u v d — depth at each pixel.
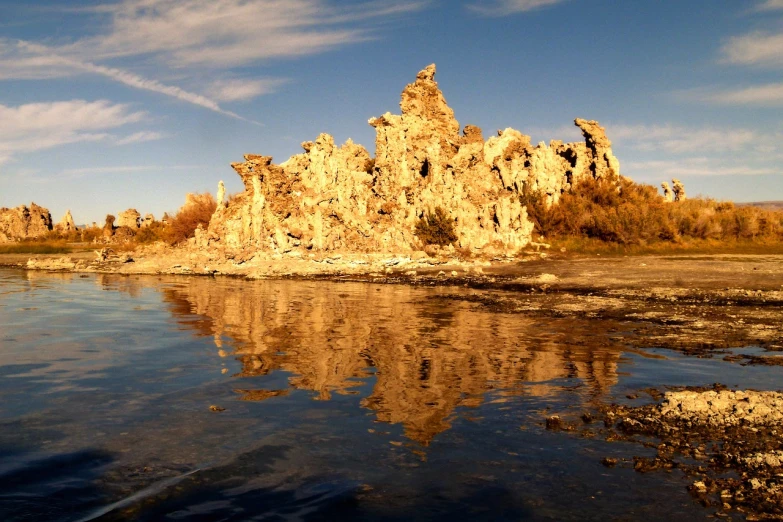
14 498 7.46
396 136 58.06
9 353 16.44
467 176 59.84
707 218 60.41
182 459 8.76
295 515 7.08
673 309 24.00
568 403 11.45
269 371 14.17
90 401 11.73
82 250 91.25
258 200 53.84
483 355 15.86
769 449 8.87
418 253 51.62
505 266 45.44
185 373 14.02
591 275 37.41
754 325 20.03
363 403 11.52
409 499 7.49
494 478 8.09
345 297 31.02
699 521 6.88
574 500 7.44
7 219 115.88
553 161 63.16
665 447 9.12
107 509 7.19
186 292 34.09
